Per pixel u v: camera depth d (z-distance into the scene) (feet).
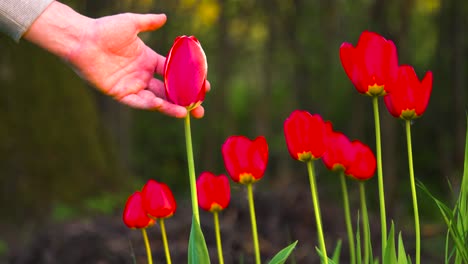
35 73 29.19
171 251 15.02
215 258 14.47
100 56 6.33
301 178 31.60
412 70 5.61
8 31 6.26
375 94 5.46
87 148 29.43
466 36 47.75
